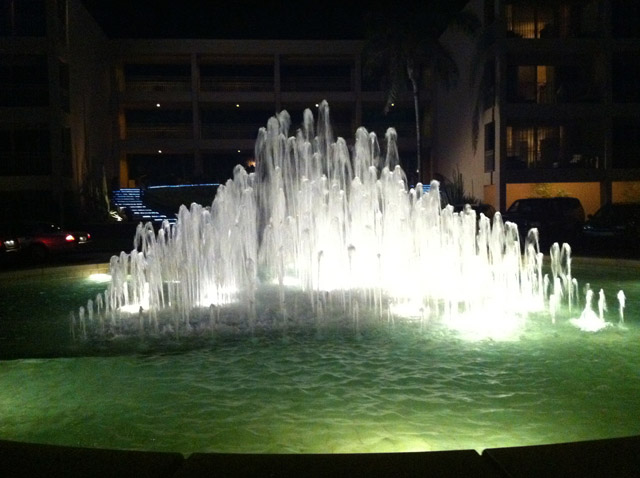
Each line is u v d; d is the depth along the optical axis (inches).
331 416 231.9
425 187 1512.1
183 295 476.7
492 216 1059.3
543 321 397.4
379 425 222.7
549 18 1273.4
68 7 1256.8
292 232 637.3
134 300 480.7
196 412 237.3
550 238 1018.1
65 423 227.5
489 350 327.3
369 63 1416.1
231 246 567.2
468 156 1402.6
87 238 922.7
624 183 1286.9
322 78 1796.3
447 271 579.5
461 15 1279.5
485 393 257.9
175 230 610.2
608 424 223.5
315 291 514.9
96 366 302.2
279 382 274.8
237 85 1766.7
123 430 220.1
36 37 1151.0
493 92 1244.5
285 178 971.9
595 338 352.5
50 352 333.7
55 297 511.8
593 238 936.3
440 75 1386.6
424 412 235.8
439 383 271.7
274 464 118.2
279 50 1673.2
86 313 441.1
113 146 1660.9
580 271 643.5
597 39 1196.5
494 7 1230.9
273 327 385.1
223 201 618.2
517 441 208.1
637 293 505.7
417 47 1357.0
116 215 1378.0
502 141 1203.2
